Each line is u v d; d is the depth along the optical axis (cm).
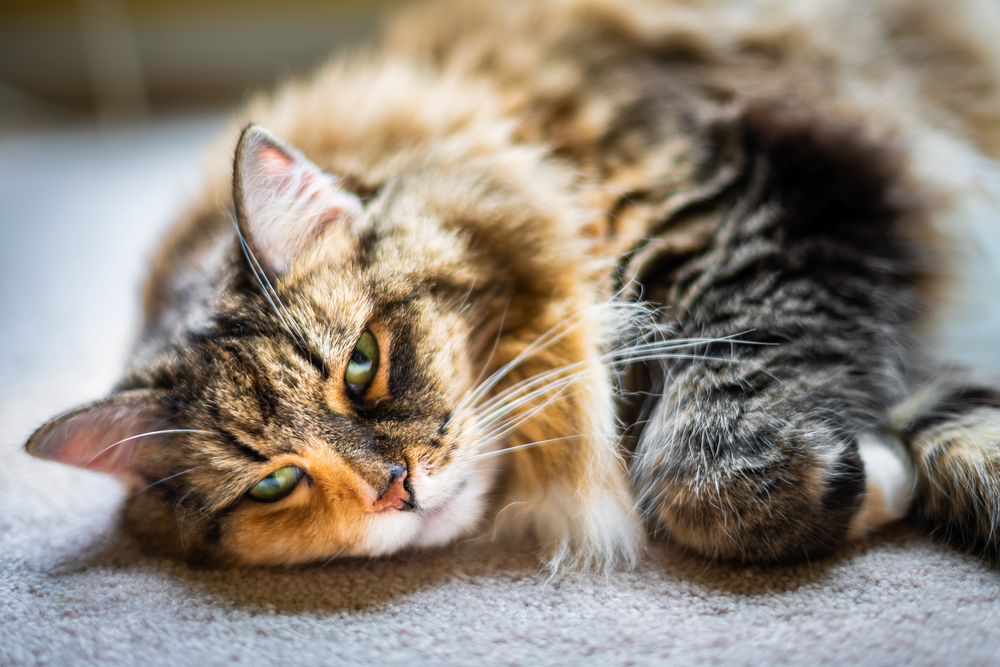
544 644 38
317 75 54
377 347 43
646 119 47
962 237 49
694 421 42
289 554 43
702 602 39
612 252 46
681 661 37
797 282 43
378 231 44
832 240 43
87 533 44
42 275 68
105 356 56
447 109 49
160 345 46
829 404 41
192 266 47
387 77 51
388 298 43
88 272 68
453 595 41
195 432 43
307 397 42
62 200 87
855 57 52
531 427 46
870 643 37
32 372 55
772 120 46
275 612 40
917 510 42
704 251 44
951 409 43
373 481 42
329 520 43
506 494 46
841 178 44
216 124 112
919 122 51
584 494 44
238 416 42
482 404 45
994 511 40
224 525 43
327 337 42
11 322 61
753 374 42
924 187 47
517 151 47
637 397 45
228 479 42
